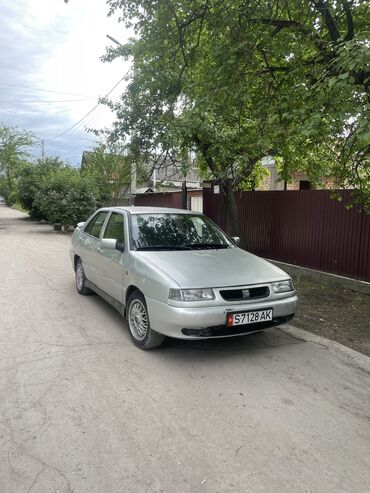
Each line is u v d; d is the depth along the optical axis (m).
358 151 6.21
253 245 10.44
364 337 5.13
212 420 3.13
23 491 2.33
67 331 5.05
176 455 2.70
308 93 4.65
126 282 4.77
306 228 8.82
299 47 5.27
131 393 3.51
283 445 2.85
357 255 7.66
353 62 3.71
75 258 7.12
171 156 9.66
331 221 8.22
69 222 19.42
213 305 3.99
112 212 5.98
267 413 3.26
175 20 6.43
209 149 8.43
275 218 9.68
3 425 2.98
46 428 2.96
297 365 4.21
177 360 4.23
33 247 13.73
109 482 2.43
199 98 6.15
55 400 3.36
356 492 2.42
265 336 5.05
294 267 8.99
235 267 4.55
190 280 4.08
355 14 5.68
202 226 5.70
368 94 4.27
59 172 20.58
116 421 3.07
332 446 2.86
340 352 4.57
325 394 3.62
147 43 6.80
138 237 5.10
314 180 9.41
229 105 6.48
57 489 2.36
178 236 5.32
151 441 2.84
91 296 6.80
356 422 3.19
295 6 5.59
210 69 5.94
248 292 4.20
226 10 5.89
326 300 6.91
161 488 2.39
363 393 3.66
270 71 6.08
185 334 3.98
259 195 10.12
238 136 7.77
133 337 4.62
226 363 4.20
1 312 5.83
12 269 9.35
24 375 3.80
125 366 4.05
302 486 2.45
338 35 5.36
